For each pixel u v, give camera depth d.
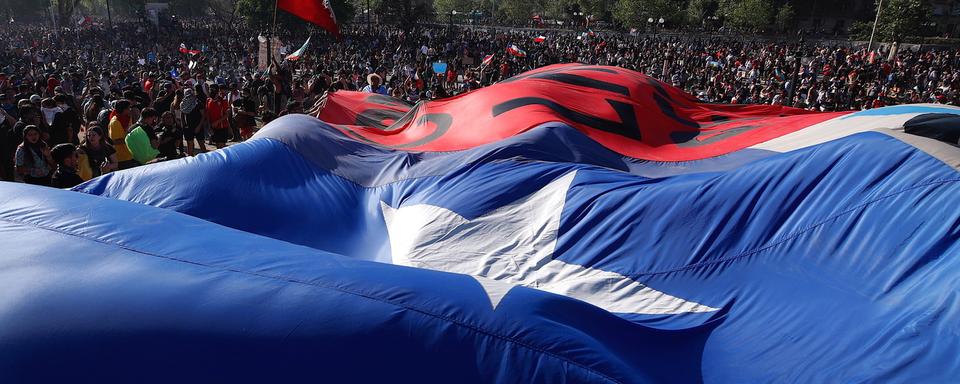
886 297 3.82
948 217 3.90
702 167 7.05
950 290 3.50
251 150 6.59
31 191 4.29
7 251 3.51
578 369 3.18
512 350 3.17
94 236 3.75
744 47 52.47
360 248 5.92
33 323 3.01
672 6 68.69
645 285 4.75
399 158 7.17
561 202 5.64
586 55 40.97
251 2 51.41
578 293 4.81
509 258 5.28
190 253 3.65
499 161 6.61
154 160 10.70
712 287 4.56
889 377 3.33
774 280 4.38
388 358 3.05
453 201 5.97
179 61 33.19
